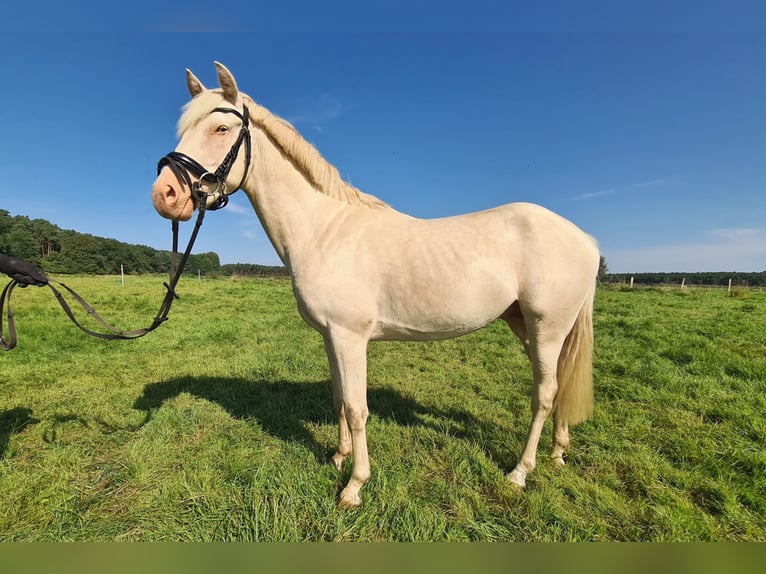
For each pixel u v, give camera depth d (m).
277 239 1.93
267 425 2.67
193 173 1.66
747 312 7.78
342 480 1.97
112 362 4.28
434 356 4.64
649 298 11.05
